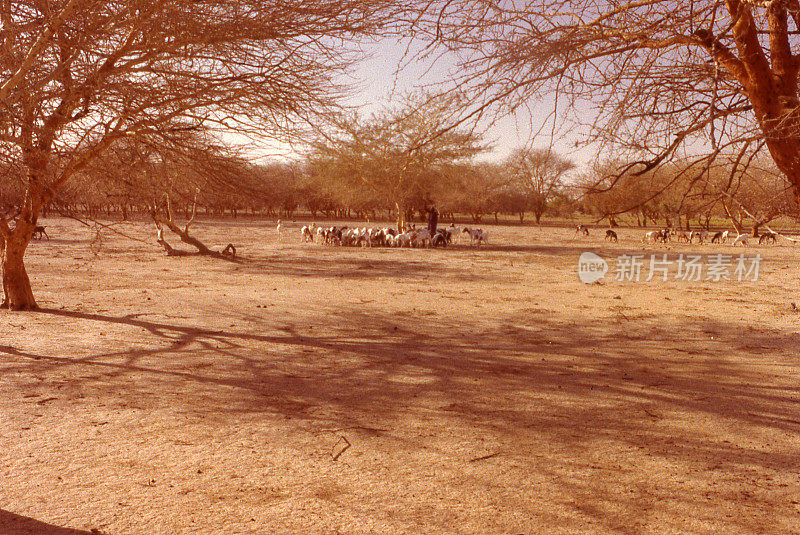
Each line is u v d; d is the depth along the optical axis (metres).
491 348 9.12
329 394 6.55
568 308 13.30
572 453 4.89
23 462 4.54
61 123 6.51
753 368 7.93
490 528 3.60
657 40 2.85
